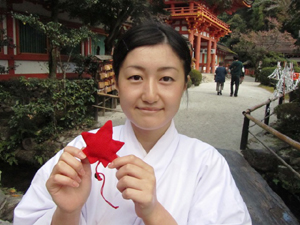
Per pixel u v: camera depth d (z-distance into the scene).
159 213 0.77
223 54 30.41
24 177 4.82
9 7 6.71
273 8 26.86
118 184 0.76
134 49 0.90
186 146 1.07
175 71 0.91
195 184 0.97
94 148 0.80
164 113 0.93
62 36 5.34
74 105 5.85
